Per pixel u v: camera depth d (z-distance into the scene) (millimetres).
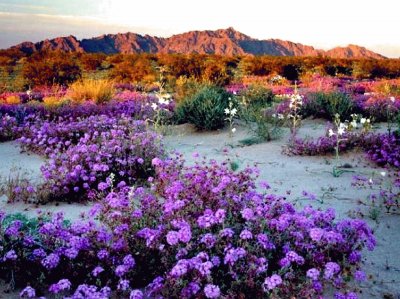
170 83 22797
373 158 7840
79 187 6398
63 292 3547
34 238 3965
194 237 3742
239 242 3553
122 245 3672
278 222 3705
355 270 3938
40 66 27344
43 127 10375
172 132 11688
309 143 9016
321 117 12938
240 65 47531
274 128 10680
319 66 38750
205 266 3068
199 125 11828
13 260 3621
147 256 3703
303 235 3754
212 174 4980
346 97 13242
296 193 6375
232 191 4504
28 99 19297
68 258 3680
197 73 28125
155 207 4328
